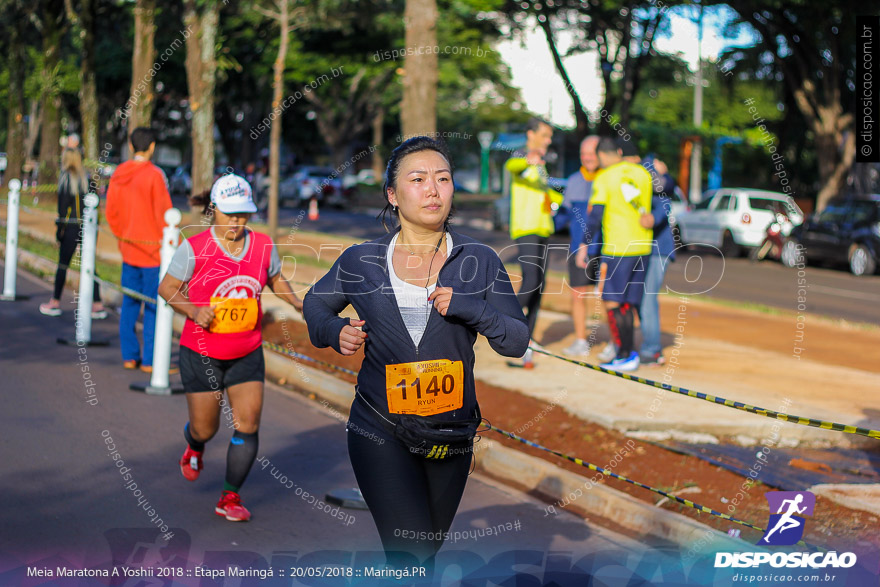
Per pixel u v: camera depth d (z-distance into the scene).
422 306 3.28
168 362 7.59
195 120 15.09
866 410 7.36
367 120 42.56
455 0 16.48
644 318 8.91
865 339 11.56
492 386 7.87
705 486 5.62
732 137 35.16
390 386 3.27
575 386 7.80
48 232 19.31
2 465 5.57
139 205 8.14
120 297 11.76
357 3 26.34
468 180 46.00
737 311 13.52
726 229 23.86
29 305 11.60
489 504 5.44
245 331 4.83
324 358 8.59
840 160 28.72
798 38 28.42
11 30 36.31
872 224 21.33
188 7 15.11
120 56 37.41
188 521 4.89
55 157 32.12
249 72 29.23
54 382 7.73
